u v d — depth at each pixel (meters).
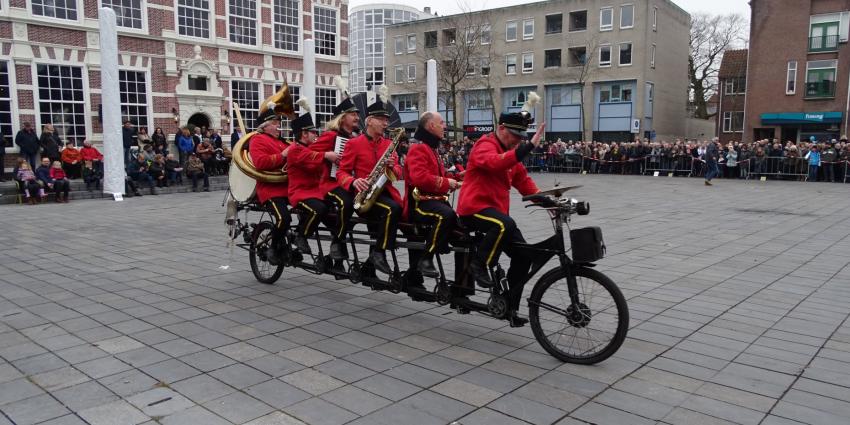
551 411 3.57
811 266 7.65
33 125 19.23
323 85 28.39
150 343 4.76
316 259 6.25
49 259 8.28
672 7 45.38
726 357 4.45
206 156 19.97
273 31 25.91
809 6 34.59
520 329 5.18
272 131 6.62
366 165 5.64
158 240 9.91
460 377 4.10
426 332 5.09
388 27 54.31
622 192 19.05
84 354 4.51
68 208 14.75
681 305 5.84
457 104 50.56
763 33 36.12
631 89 43.34
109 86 16.69
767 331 5.05
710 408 3.61
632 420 3.46
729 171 25.91
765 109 36.47
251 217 12.74
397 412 3.56
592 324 4.64
